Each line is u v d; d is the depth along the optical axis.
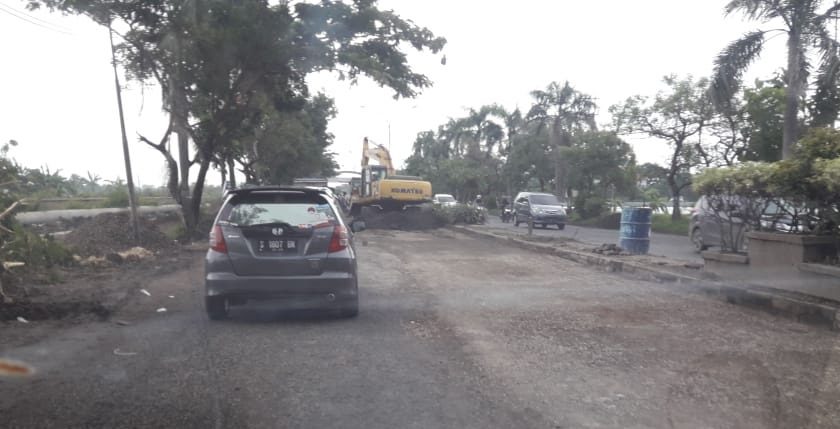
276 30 18.98
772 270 9.78
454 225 30.30
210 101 20.59
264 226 8.04
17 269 10.95
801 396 5.47
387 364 6.31
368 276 12.65
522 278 12.45
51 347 6.83
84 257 14.08
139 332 7.61
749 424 4.86
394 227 29.67
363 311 8.98
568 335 7.57
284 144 34.59
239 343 7.12
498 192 62.59
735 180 10.26
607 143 42.19
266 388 5.56
